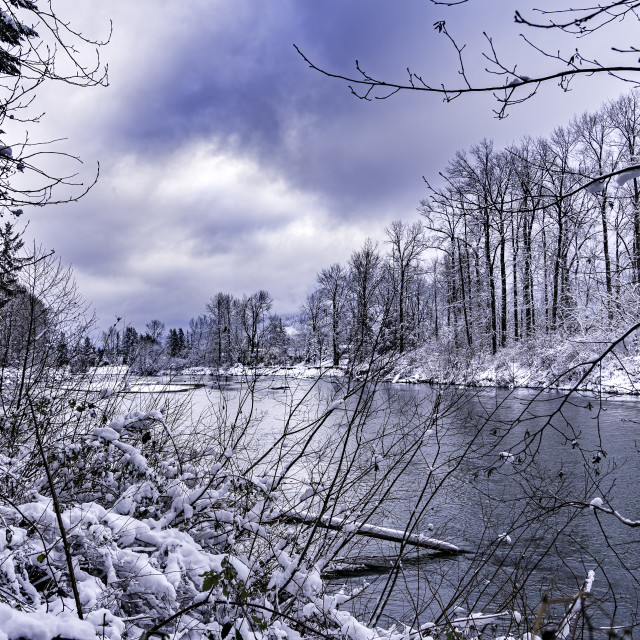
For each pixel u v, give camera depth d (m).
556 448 10.68
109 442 3.85
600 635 4.23
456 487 7.98
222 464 4.21
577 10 2.06
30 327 6.12
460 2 2.14
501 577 5.58
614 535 6.62
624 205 7.43
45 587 2.85
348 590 5.28
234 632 2.56
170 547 3.16
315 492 4.45
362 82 2.29
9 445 4.36
